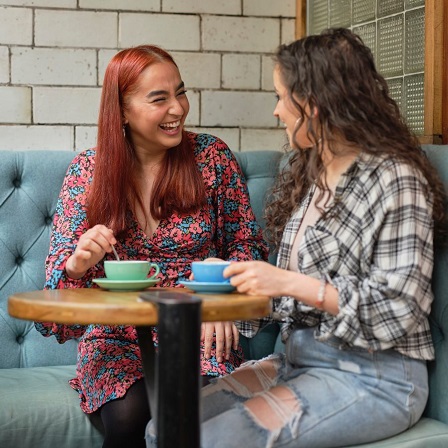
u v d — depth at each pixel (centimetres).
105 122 232
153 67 230
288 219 214
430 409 199
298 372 193
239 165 274
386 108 193
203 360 228
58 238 231
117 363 220
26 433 217
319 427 177
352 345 185
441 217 192
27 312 167
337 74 188
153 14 315
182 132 239
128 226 233
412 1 264
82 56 309
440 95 249
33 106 306
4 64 302
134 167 237
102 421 215
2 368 258
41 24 304
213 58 321
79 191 238
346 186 188
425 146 211
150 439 187
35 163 265
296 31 328
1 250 259
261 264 179
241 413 179
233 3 322
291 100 192
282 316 198
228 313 163
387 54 280
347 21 303
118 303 162
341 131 188
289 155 239
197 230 235
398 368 186
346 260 185
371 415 181
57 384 234
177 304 151
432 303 199
